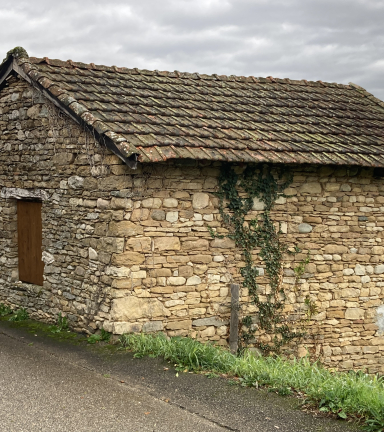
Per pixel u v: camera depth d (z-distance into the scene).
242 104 9.12
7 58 8.53
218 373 6.00
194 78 9.80
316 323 8.35
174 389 5.54
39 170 8.51
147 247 7.20
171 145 6.86
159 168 7.19
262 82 10.43
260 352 8.05
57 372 6.11
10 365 6.36
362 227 8.55
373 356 8.73
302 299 8.24
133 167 6.59
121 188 6.98
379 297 8.73
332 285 8.41
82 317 7.75
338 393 5.09
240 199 7.77
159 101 8.33
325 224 8.30
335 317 8.45
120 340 7.08
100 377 5.93
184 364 6.25
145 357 6.52
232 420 4.82
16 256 9.46
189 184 7.43
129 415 4.93
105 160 7.13
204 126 7.79
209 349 6.54
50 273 8.41
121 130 6.88
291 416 4.87
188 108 8.39
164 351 6.54
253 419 4.84
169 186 7.30
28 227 9.14
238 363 6.14
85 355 6.73
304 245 8.20
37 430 4.60
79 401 5.24
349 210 8.45
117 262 7.05
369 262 8.63
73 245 7.92
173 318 7.44
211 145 7.14
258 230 7.91
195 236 7.52
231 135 7.62
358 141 8.49
